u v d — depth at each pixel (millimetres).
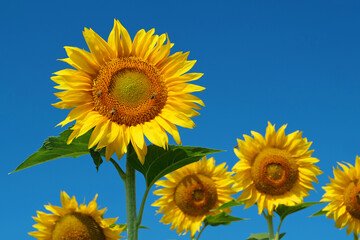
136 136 1522
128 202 1524
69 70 1531
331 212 1809
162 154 1536
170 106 1567
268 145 1922
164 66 1587
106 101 1541
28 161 1539
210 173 2059
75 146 1539
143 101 1555
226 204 1852
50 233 1583
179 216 2043
